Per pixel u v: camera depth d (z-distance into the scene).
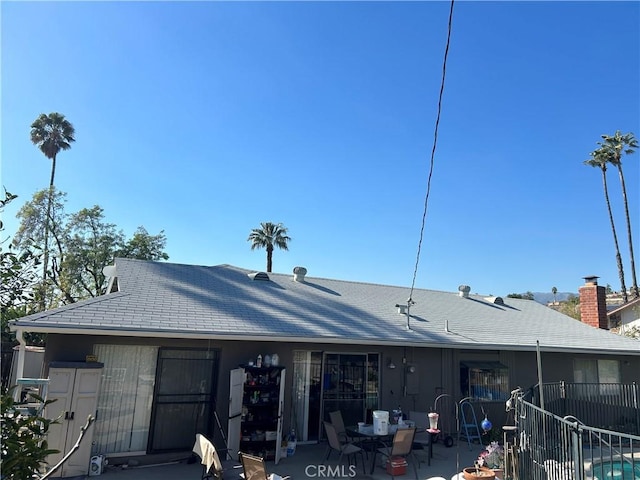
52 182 35.00
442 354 12.62
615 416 12.95
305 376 11.01
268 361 9.91
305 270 15.12
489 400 12.95
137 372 9.10
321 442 10.84
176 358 9.49
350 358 11.59
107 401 8.74
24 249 4.11
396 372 11.97
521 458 7.78
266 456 9.30
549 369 14.08
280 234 41.62
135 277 11.43
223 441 9.44
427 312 14.45
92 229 29.38
